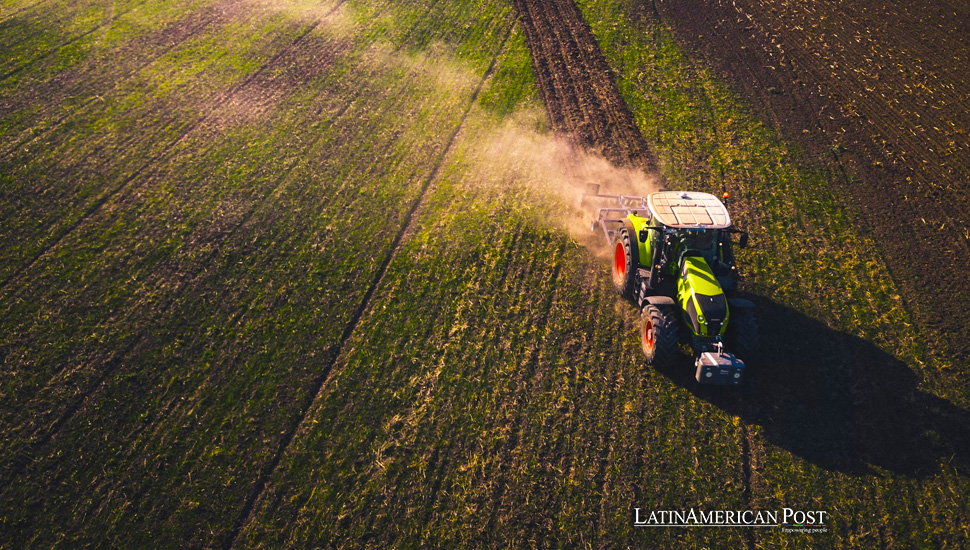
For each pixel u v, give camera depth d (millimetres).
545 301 12000
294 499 8711
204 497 8742
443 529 8391
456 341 11102
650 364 10648
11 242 13273
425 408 9914
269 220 14008
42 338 11086
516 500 8734
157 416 9781
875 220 14359
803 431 9711
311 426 9648
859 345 11211
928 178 15672
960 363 10898
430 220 14148
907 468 9219
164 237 13438
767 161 16406
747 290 12367
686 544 8305
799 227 14164
